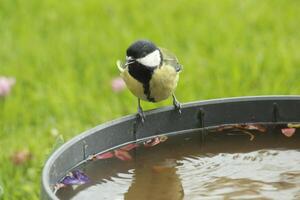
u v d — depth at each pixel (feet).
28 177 25.95
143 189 16.58
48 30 40.42
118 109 31.32
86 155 17.63
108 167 17.53
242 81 33.30
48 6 43.65
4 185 25.41
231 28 39.27
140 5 43.32
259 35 38.47
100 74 34.99
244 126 19.72
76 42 38.47
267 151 18.70
